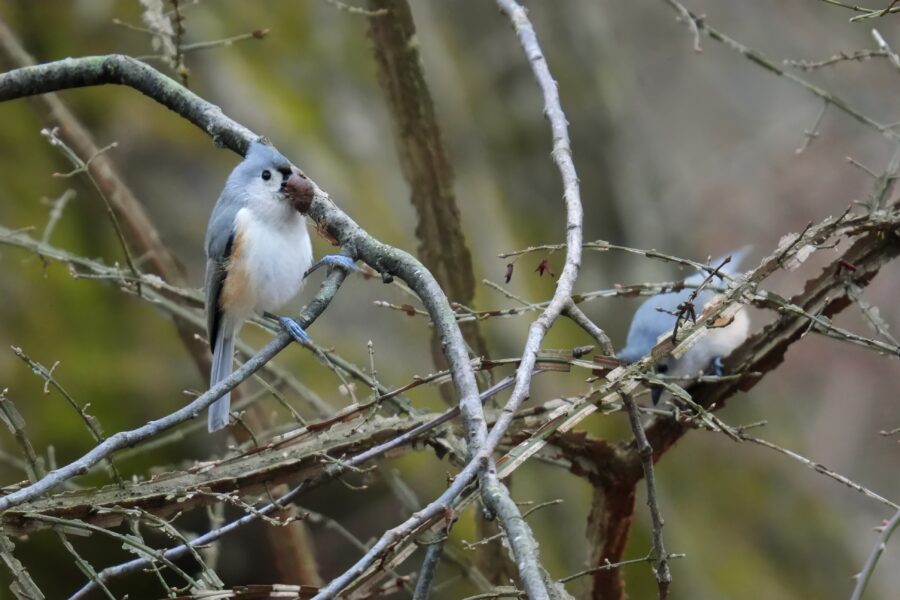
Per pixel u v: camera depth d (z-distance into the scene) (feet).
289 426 27.22
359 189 50.01
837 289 19.58
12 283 42.50
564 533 46.21
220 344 22.59
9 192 43.93
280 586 17.56
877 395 63.72
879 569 53.88
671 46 74.33
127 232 29.53
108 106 45.83
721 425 16.96
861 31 60.44
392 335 46.06
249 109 48.24
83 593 17.40
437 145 25.82
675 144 73.61
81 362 42.04
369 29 25.72
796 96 73.10
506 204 56.59
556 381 48.26
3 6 45.75
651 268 56.90
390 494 43.29
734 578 48.16
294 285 22.00
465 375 14.76
